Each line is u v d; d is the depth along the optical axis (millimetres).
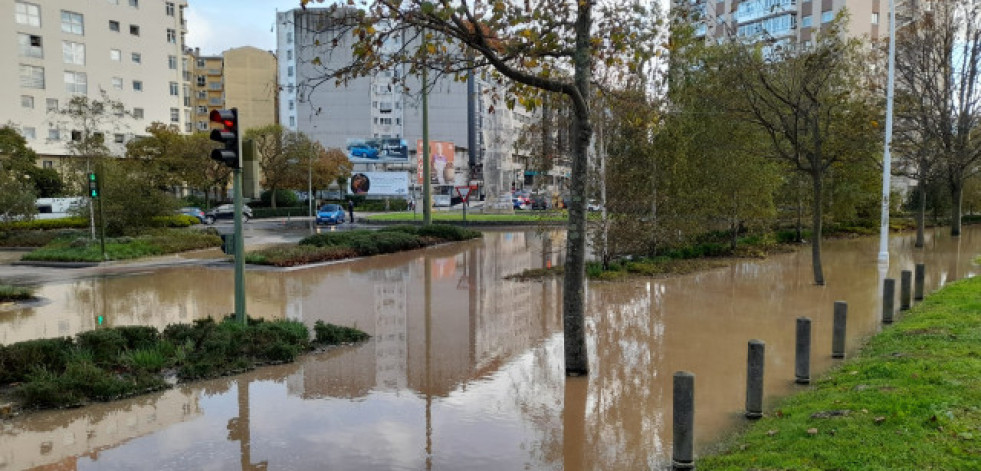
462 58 8203
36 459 5578
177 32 59844
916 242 25656
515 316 12086
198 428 6324
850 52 27531
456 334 10594
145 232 25234
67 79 49031
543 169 18766
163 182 35688
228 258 20312
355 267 19250
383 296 14258
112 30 52375
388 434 6207
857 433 5215
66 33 48906
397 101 88938
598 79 15633
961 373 6598
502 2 7184
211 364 8055
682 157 18078
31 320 11898
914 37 28484
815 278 15859
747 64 17641
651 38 9070
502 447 5914
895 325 10352
